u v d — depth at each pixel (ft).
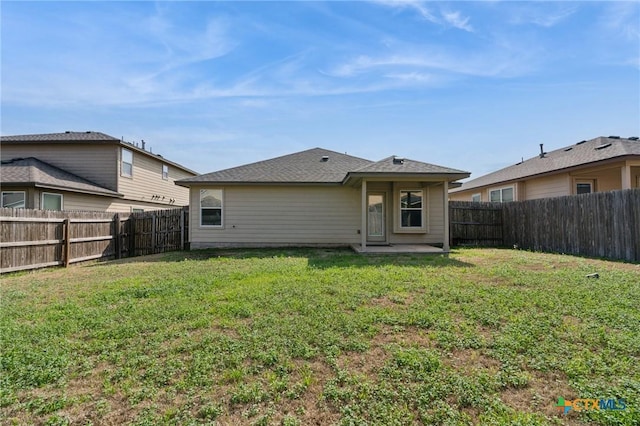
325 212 42.88
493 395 8.46
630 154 34.99
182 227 43.96
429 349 10.87
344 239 42.80
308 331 12.31
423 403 8.18
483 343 11.13
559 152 54.75
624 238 28.25
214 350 10.97
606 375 9.17
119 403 8.44
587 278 19.98
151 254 40.70
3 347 11.29
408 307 14.82
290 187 42.75
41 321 13.94
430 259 29.81
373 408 8.02
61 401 8.43
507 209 45.03
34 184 38.83
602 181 44.37
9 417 7.93
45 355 10.74
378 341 11.60
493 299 15.69
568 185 43.96
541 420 7.50
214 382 9.19
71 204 44.98
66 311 15.23
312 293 17.25
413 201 42.29
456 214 45.32
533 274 21.50
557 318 13.09
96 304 16.40
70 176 49.16
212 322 13.50
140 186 59.31
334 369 9.78
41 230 28.86
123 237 39.88
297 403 8.32
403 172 33.71
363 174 33.55
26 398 8.64
